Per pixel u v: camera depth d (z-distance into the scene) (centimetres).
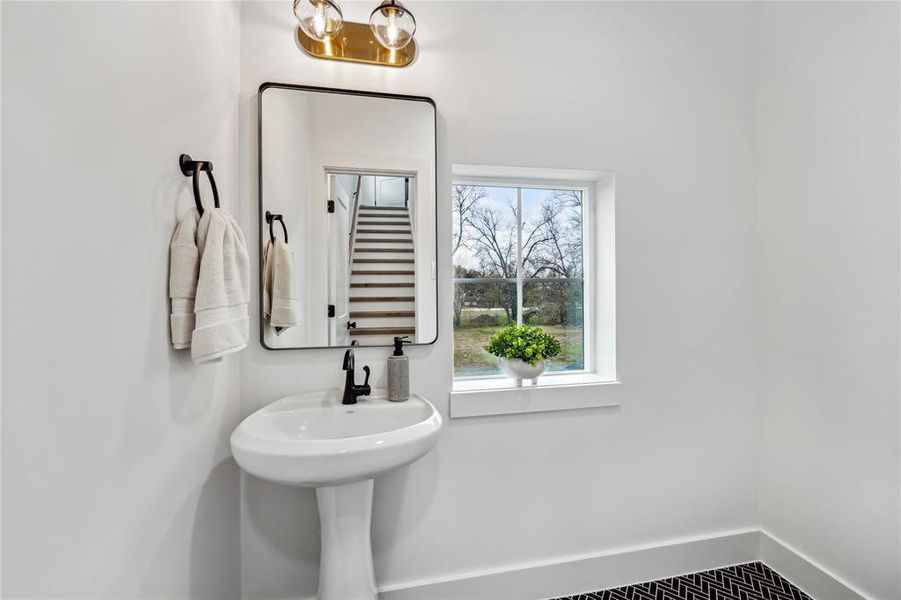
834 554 154
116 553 72
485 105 160
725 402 182
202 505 111
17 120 51
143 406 81
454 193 183
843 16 151
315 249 147
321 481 104
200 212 100
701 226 180
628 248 173
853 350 148
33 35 54
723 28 184
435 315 154
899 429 136
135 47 78
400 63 154
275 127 144
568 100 167
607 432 170
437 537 155
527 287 189
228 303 99
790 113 171
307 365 146
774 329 178
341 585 127
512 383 172
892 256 137
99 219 67
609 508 170
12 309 51
